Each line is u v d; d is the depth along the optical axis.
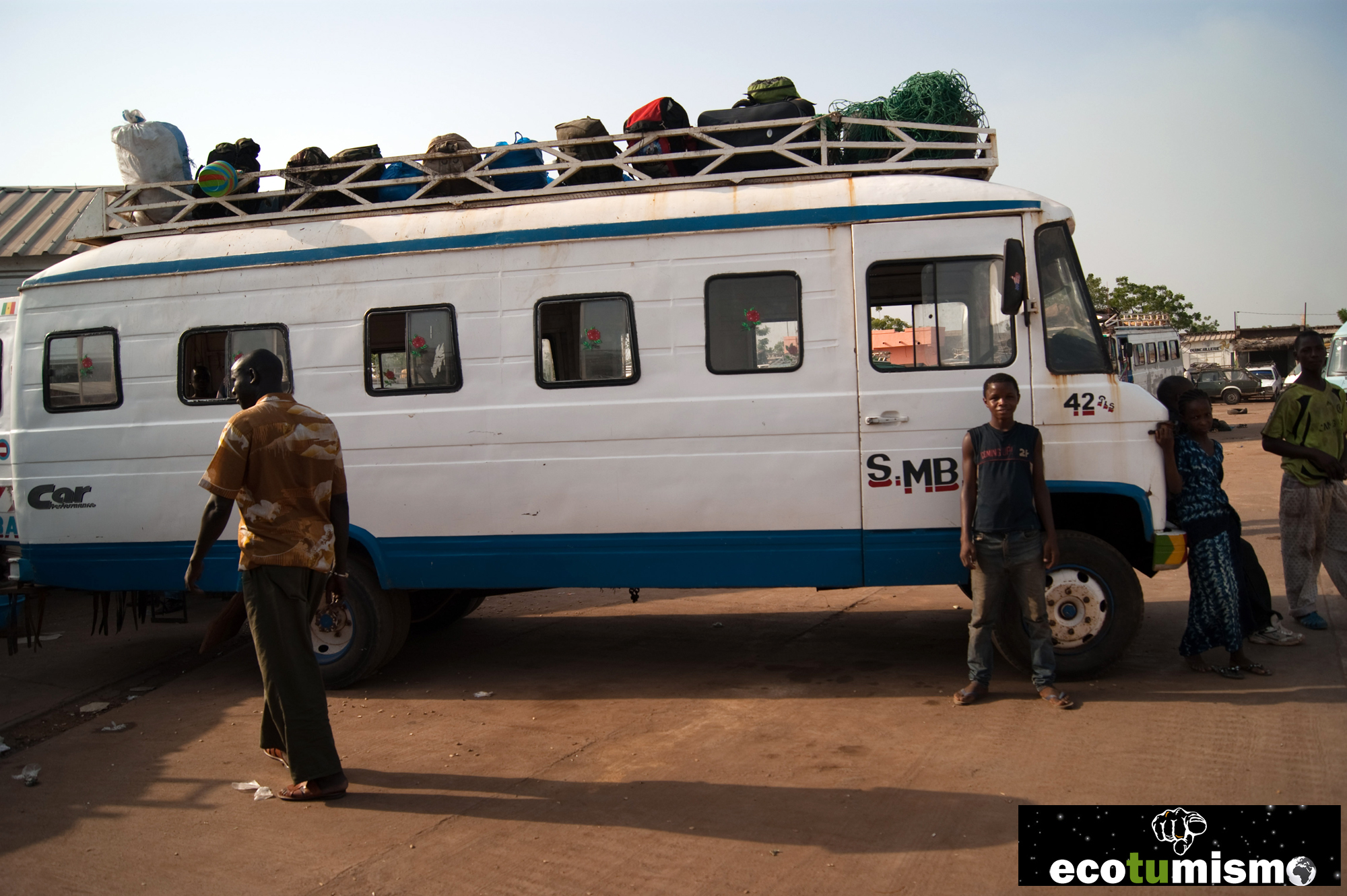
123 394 6.09
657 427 5.45
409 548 5.72
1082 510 5.43
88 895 3.28
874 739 4.42
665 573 5.48
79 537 6.15
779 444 5.35
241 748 4.77
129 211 6.37
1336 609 6.48
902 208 5.28
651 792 3.93
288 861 3.46
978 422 5.20
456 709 5.28
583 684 5.67
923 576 5.29
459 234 5.70
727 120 5.86
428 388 5.72
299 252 5.88
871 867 3.21
